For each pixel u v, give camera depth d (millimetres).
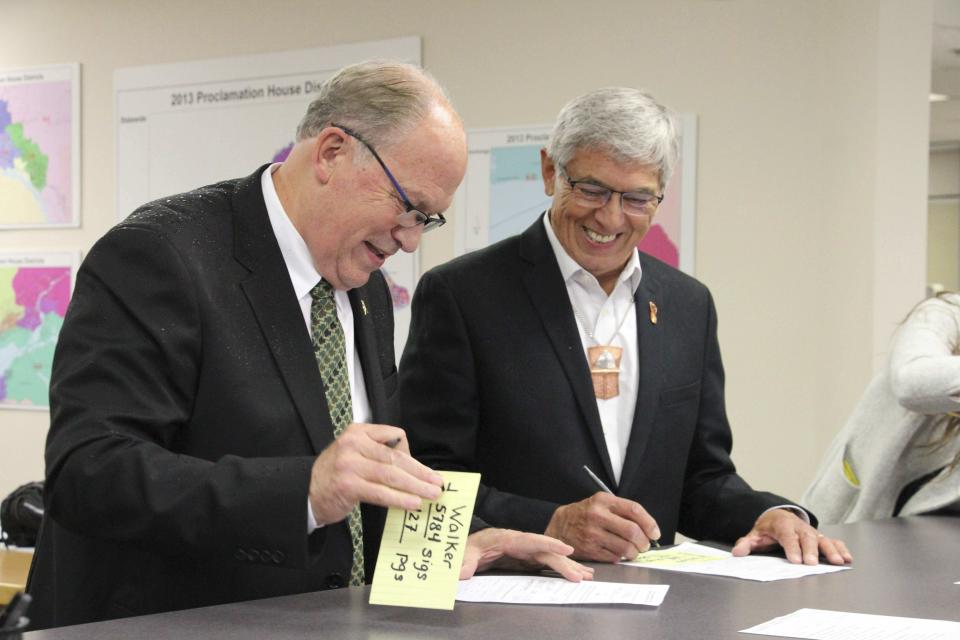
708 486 2203
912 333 2486
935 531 2174
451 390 2133
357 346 1759
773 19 3805
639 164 2045
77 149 4984
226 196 1661
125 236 1514
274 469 1334
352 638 1200
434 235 4320
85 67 4984
